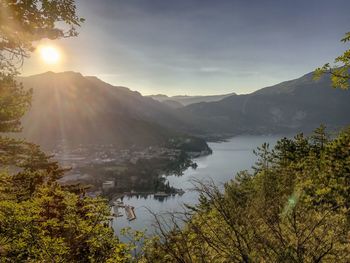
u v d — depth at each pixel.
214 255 5.98
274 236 6.04
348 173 13.62
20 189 15.12
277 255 5.57
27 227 9.02
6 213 9.02
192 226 5.77
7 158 13.98
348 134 16.38
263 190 6.76
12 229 8.74
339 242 6.13
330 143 17.95
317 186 11.42
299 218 6.61
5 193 12.67
